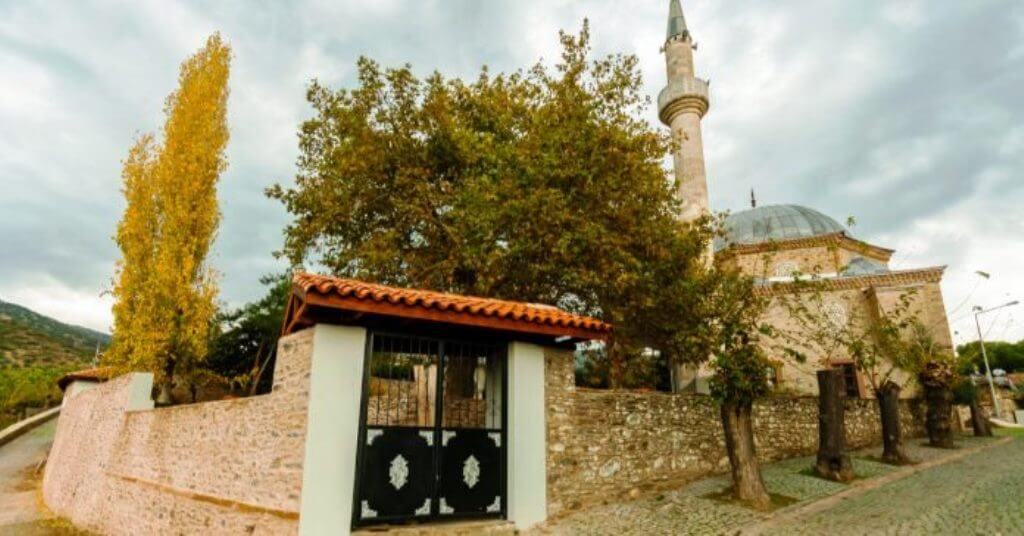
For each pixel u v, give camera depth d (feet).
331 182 49.62
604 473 33.42
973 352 72.38
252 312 76.02
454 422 33.40
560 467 31.37
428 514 26.30
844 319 86.22
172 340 61.00
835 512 30.07
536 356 31.65
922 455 53.16
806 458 49.16
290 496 24.47
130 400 46.37
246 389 76.28
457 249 46.34
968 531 25.14
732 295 37.29
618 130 44.19
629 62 49.37
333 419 25.05
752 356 34.42
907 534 25.14
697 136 79.36
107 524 43.70
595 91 48.14
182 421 36.81
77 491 52.70
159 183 67.05
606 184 41.60
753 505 31.68
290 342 27.68
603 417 34.40
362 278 48.55
